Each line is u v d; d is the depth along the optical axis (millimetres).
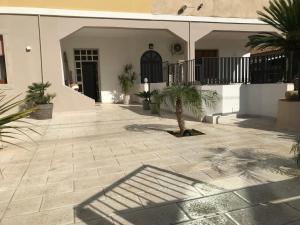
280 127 6922
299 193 3256
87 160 4867
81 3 10938
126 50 15023
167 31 12398
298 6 7535
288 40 7902
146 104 11508
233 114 8492
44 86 10062
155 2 11703
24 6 10352
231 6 12594
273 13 8234
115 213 2957
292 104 6609
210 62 8977
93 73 14906
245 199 3148
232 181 3658
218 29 12539
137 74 14938
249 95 8727
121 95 15133
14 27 10328
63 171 4348
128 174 4078
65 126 8320
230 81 9055
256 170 4020
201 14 12258
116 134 6988
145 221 2779
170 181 3748
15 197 3457
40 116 9594
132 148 5535
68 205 3182
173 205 3078
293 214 2801
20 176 4203
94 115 10297
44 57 10711
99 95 15008
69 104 11336
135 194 3395
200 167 4238
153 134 6816
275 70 8297
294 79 7625
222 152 5000
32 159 5082
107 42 14688
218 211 2914
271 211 2873
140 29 12039
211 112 8414
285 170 3992
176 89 6383
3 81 10562
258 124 7434
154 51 15102
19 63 10484
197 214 2871
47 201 3305
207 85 8477
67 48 14078
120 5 11344
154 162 4586
